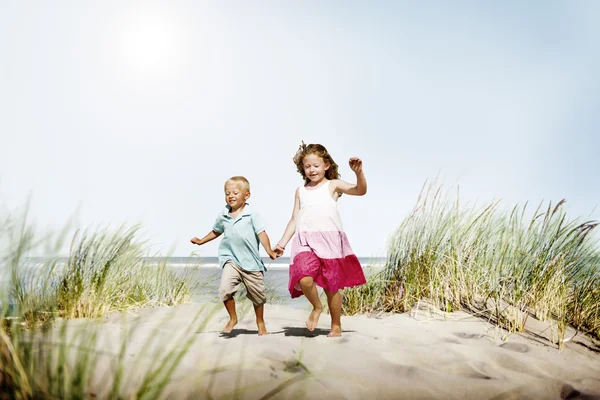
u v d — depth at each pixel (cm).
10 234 205
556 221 405
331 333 311
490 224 457
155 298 480
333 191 363
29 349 178
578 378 255
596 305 373
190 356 237
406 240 477
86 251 394
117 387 163
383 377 222
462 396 210
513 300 389
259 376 205
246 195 362
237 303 462
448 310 396
